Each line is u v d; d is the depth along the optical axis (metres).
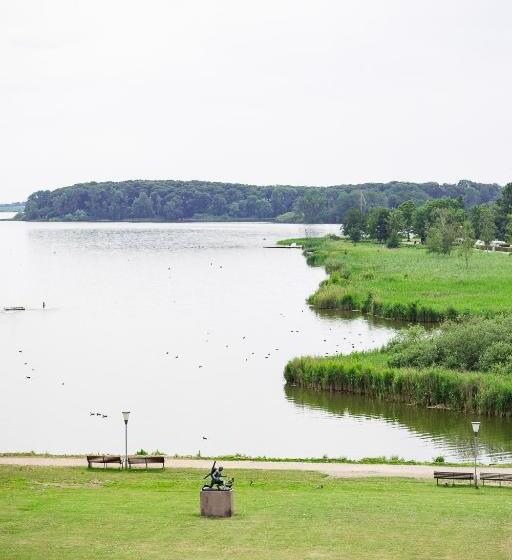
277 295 179.00
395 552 40.47
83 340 127.50
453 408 87.00
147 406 89.06
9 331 135.62
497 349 93.38
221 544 41.47
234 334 131.38
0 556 39.34
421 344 99.19
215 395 93.62
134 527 44.41
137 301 172.25
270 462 65.00
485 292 151.25
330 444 74.88
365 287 163.75
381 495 53.28
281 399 91.88
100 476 58.97
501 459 69.94
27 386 98.12
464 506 49.78
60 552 40.03
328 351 116.75
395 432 78.75
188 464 63.59
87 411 87.12
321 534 43.38
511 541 42.47
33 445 75.19
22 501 50.53
